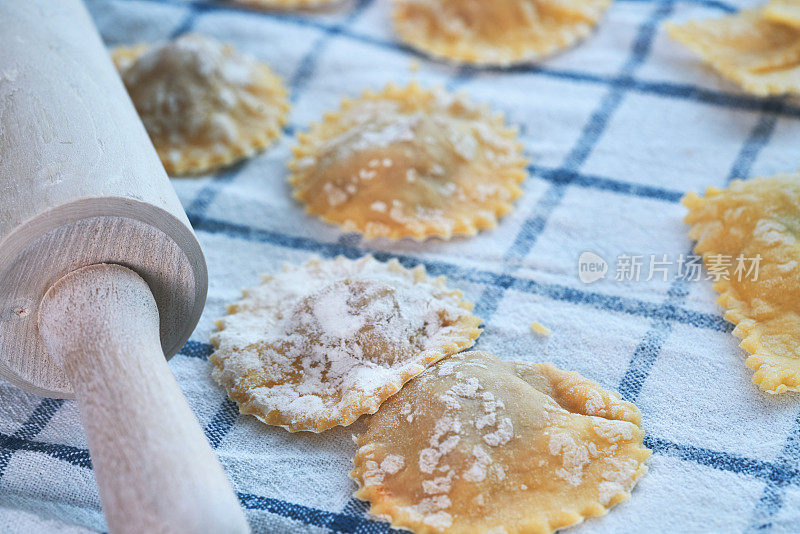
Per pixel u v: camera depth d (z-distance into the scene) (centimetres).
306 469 42
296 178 50
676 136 51
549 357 44
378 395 42
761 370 43
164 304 43
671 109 52
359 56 55
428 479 40
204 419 43
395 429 42
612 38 55
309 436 43
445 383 42
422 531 40
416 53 56
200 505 37
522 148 51
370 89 54
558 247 48
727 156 50
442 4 56
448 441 41
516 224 49
